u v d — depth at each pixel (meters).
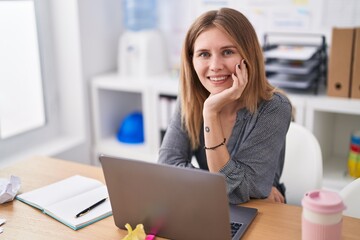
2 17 2.52
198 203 1.09
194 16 2.89
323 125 2.49
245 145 1.43
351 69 2.23
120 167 1.15
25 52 2.69
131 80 2.79
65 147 2.77
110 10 3.02
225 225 1.08
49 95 2.87
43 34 2.77
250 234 1.20
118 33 3.12
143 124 2.96
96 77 2.90
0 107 2.57
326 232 1.00
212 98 1.39
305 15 2.58
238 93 1.38
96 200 1.39
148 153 2.82
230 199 1.37
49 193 1.45
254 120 1.45
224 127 1.52
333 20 2.51
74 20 2.73
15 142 2.65
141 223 1.20
